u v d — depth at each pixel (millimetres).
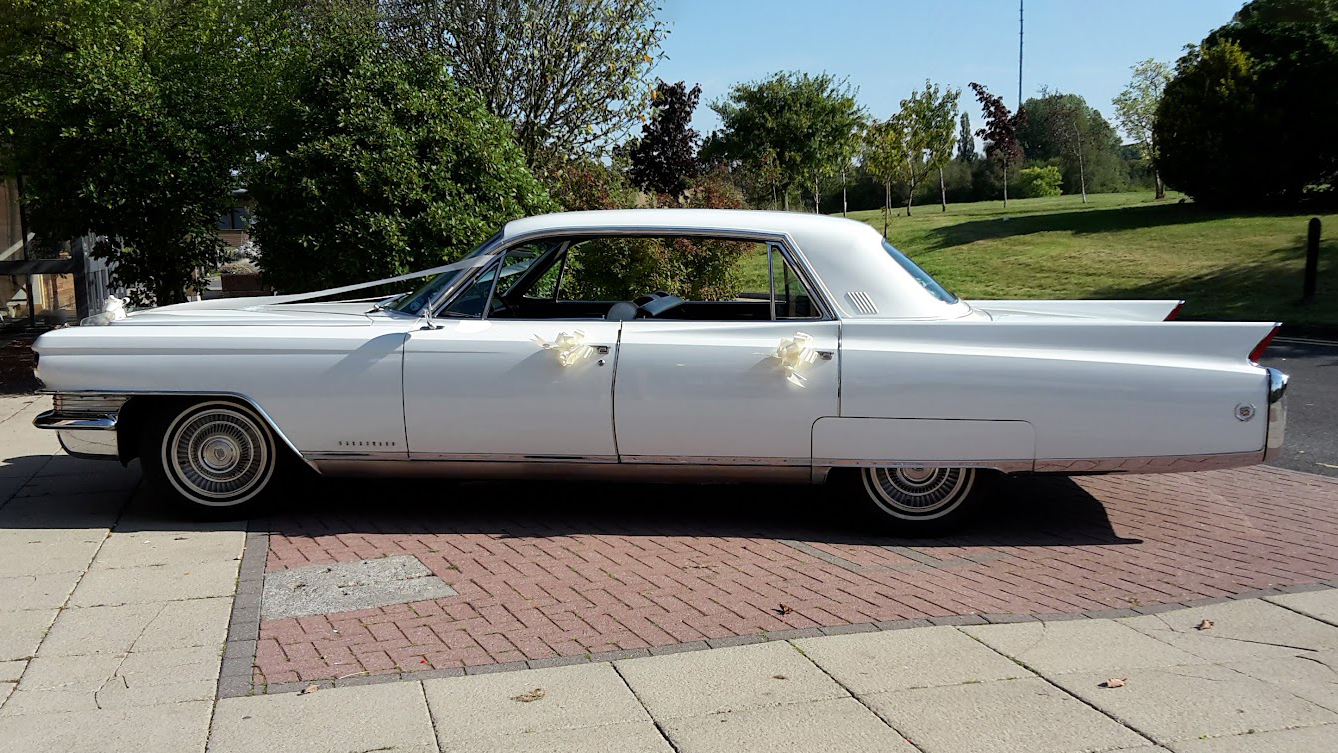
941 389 5277
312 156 9477
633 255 8008
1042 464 5312
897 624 4219
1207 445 5230
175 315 5988
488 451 5586
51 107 9977
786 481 5523
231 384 5586
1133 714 3436
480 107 10406
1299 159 22188
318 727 3385
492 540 5449
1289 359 11656
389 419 5578
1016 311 6156
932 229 25641
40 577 4848
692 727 3365
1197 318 14484
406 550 5277
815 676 3723
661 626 4223
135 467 7105
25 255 14727
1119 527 5785
